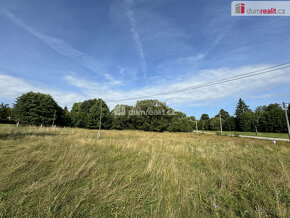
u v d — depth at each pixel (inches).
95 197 107.3
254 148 374.0
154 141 500.4
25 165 162.2
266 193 121.3
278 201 100.6
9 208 89.4
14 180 124.3
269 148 358.9
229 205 106.5
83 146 288.7
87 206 97.1
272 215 93.4
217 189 134.5
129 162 212.8
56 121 1284.4
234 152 311.9
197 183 143.7
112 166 184.1
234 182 145.8
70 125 1504.7
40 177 135.9
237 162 227.8
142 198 113.8
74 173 143.6
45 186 116.5
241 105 2396.7
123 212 94.7
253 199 111.8
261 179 150.0
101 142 365.4
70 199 103.1
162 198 112.9
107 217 89.0
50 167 165.0
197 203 108.3
